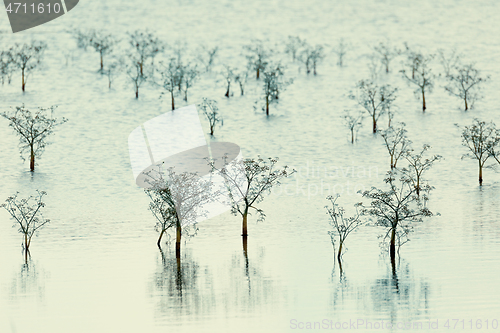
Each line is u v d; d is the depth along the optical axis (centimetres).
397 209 7138
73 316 5238
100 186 11644
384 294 5725
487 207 9825
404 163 13050
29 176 12175
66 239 8331
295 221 9381
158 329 4894
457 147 13962
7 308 5462
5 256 7456
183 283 6222
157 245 8006
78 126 15600
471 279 6125
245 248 7794
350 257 7206
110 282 6278
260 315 5203
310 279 6288
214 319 5119
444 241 7831
